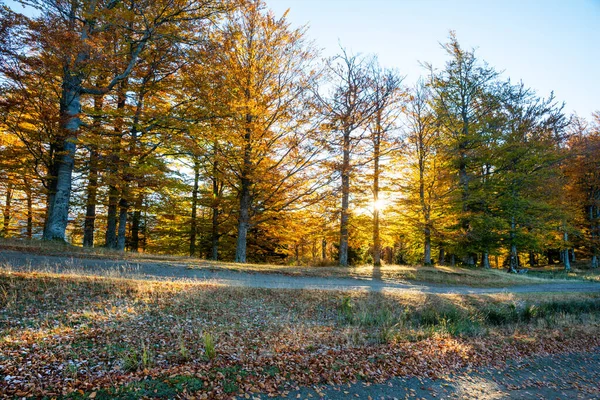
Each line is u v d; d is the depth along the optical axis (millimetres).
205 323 8070
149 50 15727
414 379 6805
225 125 16078
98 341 6391
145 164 16922
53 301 7910
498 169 25156
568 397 7043
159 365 5863
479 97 25578
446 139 25469
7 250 11492
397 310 11586
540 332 11320
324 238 23375
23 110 13742
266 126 17734
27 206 23422
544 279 23562
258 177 17266
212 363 6121
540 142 25094
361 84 19031
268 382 5805
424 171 22984
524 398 6719
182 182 20109
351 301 11797
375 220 21609
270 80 17797
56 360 5543
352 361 7078
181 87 16062
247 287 11445
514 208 24656
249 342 7371
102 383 5105
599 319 13289
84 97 18000
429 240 22688
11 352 5547
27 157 16469
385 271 18859
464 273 20781
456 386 6805
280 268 16891
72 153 15078
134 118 16359
